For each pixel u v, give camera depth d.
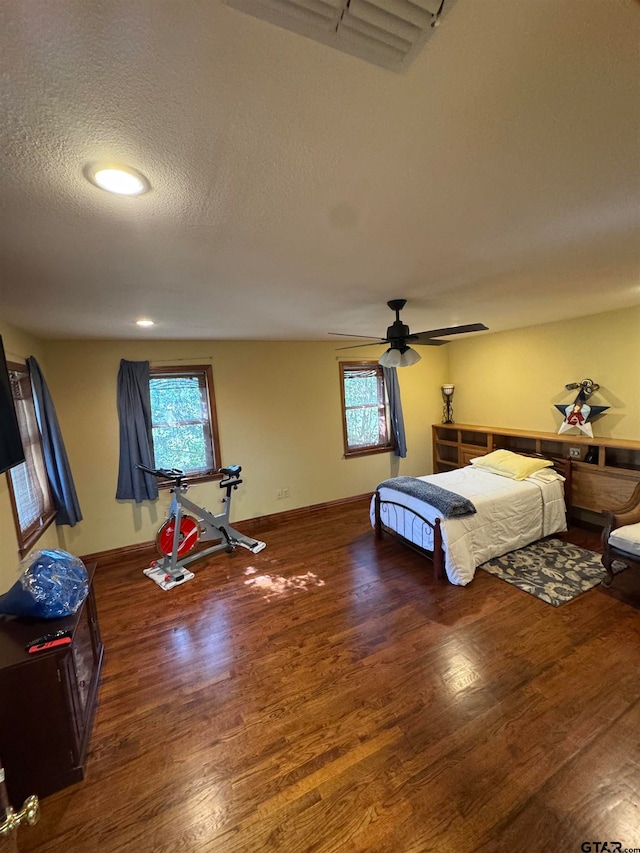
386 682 2.22
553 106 0.90
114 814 1.59
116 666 2.48
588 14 0.67
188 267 1.89
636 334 3.81
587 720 1.89
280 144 0.99
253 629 2.81
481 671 2.25
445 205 1.38
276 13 0.62
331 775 1.70
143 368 4.19
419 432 6.16
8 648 1.69
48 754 1.68
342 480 5.60
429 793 1.60
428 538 3.50
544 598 2.97
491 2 0.63
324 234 1.57
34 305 2.45
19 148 0.93
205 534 4.41
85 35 0.65
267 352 4.95
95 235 1.46
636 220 1.58
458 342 6.00
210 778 1.72
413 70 0.77
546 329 4.67
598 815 1.48
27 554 2.74
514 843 1.41
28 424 3.18
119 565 4.02
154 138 0.93
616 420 4.04
